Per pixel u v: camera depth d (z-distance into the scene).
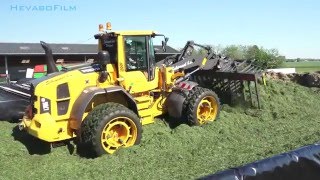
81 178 5.58
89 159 6.31
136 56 7.42
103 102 6.98
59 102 6.51
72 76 6.66
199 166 5.83
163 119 8.39
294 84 12.06
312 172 3.45
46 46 7.59
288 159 3.29
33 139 7.23
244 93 9.72
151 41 7.66
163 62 9.12
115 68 7.17
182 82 8.35
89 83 6.82
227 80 9.76
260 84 10.67
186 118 8.05
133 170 5.79
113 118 6.38
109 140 6.49
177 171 5.66
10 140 7.16
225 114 8.77
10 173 5.76
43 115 6.32
